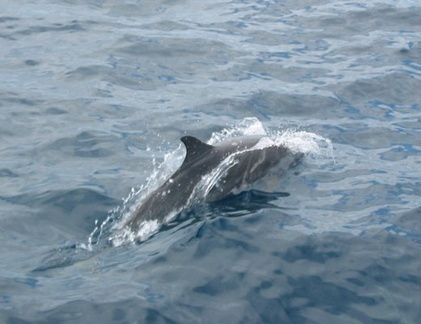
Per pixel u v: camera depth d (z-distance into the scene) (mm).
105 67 22938
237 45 24703
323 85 21656
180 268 13461
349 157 17578
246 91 21281
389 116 19828
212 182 15648
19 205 15680
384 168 17109
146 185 16453
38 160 17609
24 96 20969
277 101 20625
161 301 12570
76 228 14930
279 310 12352
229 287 12922
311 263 13586
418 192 16062
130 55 23859
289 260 13672
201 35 25500
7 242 14477
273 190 16031
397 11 27562
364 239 14305
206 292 12805
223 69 22875
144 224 14758
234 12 27906
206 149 15875
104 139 18578
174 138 18656
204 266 13516
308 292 12789
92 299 12641
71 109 20250
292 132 18641
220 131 18984
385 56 23703
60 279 13281
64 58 23703
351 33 25672
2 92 21172
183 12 27922
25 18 27172
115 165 17359
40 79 22188
